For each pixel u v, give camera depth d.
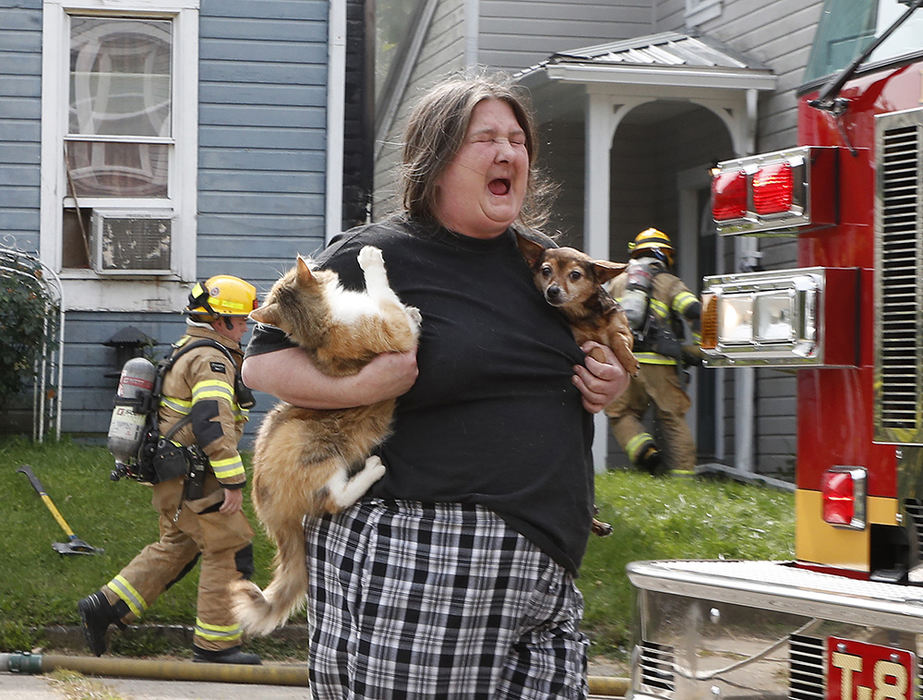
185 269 22.05
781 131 22.83
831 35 7.97
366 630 5.72
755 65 23.22
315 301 5.99
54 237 21.83
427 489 5.78
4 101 21.78
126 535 15.02
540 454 5.89
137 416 11.73
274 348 6.15
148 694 11.05
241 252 22.23
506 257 6.29
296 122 22.33
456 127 6.00
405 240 6.16
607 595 13.20
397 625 5.69
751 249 23.16
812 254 7.41
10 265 21.20
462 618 5.69
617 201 28.09
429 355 5.91
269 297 6.21
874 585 6.64
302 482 6.02
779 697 6.44
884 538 7.01
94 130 22.14
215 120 22.17
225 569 11.89
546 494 5.87
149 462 11.75
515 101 6.20
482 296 6.07
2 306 20.12
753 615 6.57
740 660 6.62
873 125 7.06
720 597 6.70
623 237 28.08
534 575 5.83
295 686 11.48
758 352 7.29
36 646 12.64
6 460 18.64
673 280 18.95
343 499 5.92
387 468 5.95
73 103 22.09
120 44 22.12
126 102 22.19
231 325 12.08
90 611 11.91
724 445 25.17
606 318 6.26
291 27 22.25
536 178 6.75
